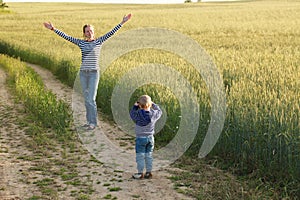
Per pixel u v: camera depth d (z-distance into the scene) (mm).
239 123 6559
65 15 55469
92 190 5613
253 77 9773
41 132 8531
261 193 5379
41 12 67062
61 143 7852
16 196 5387
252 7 60000
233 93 7613
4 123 9438
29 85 12586
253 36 25922
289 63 12406
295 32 27219
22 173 6242
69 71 15562
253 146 6242
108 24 40188
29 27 41312
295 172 5578
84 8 77938
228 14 47812
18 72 15781
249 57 14758
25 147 7609
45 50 22031
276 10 50438
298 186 5387
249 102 7191
